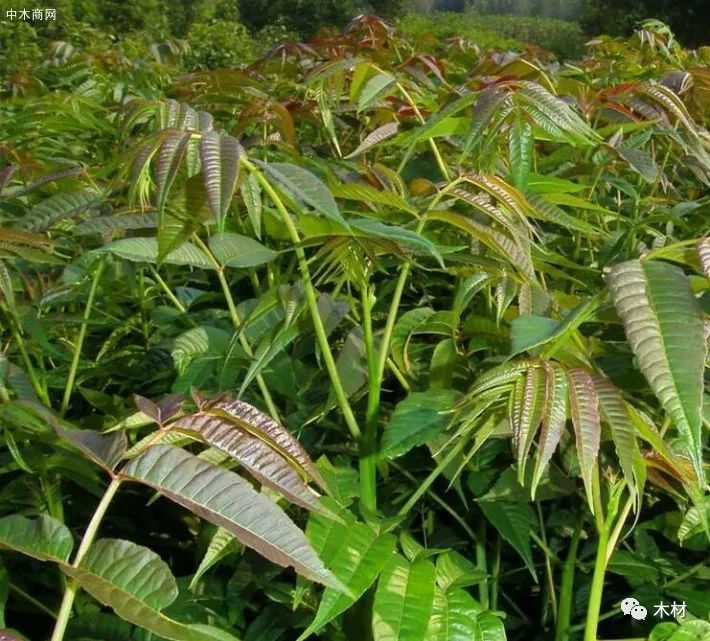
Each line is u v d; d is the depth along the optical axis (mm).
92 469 1396
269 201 1590
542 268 1476
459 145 1854
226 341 1661
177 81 3193
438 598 1163
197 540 1670
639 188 2158
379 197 1305
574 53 11125
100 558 915
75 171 1569
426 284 1919
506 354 1490
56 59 4523
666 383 908
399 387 1843
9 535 938
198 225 1292
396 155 2264
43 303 1678
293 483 983
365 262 1357
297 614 1407
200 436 999
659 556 1573
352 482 1297
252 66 2893
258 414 1021
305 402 1698
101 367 1929
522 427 1007
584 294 1808
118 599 877
